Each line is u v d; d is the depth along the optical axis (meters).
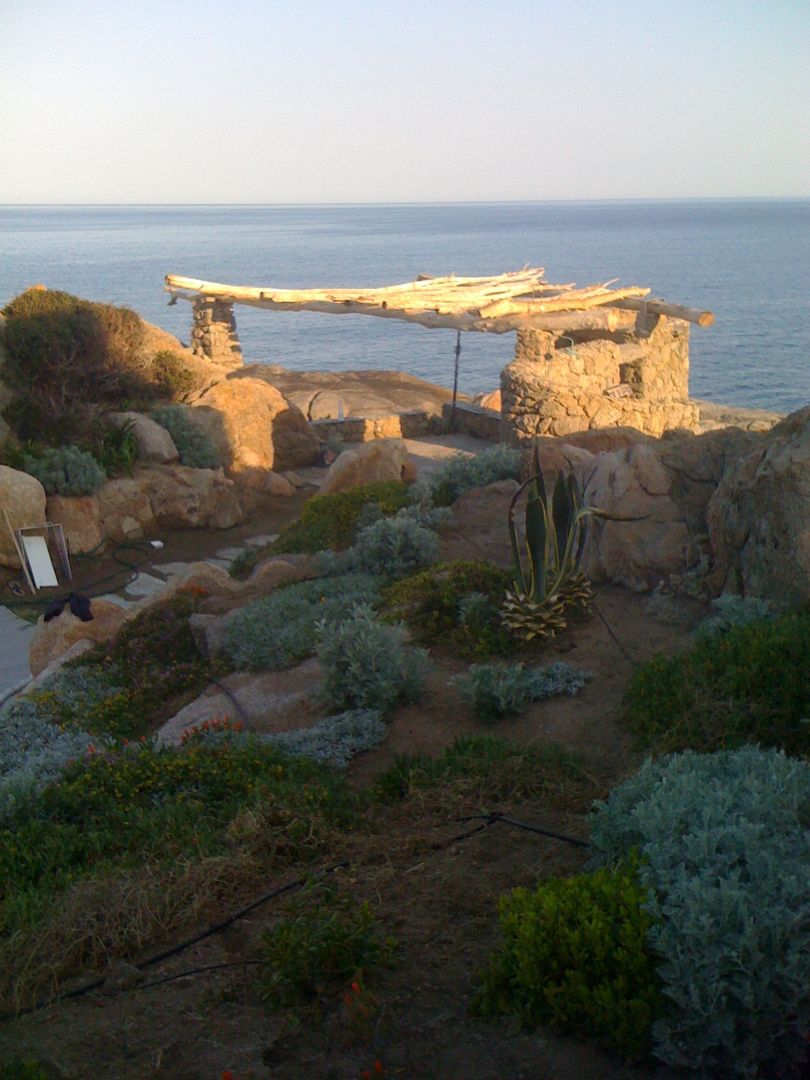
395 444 21.67
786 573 8.55
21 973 4.99
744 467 9.33
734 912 3.91
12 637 17.67
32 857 6.64
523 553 13.22
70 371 24.66
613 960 4.00
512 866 5.63
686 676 7.57
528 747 7.45
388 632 9.26
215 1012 4.47
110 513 22.56
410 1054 4.00
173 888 5.70
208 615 12.71
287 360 79.38
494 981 4.21
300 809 6.71
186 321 97.56
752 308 110.19
